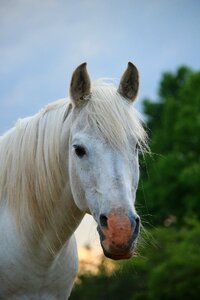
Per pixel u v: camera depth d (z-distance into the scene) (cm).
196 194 3975
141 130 594
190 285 2806
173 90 5291
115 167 557
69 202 625
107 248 541
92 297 2719
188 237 2942
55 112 635
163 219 4234
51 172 621
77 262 675
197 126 4162
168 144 4394
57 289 652
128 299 2764
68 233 636
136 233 547
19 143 642
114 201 545
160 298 2825
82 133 577
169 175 4131
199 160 4153
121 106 585
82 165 575
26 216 627
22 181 633
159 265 2830
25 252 627
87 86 598
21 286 634
